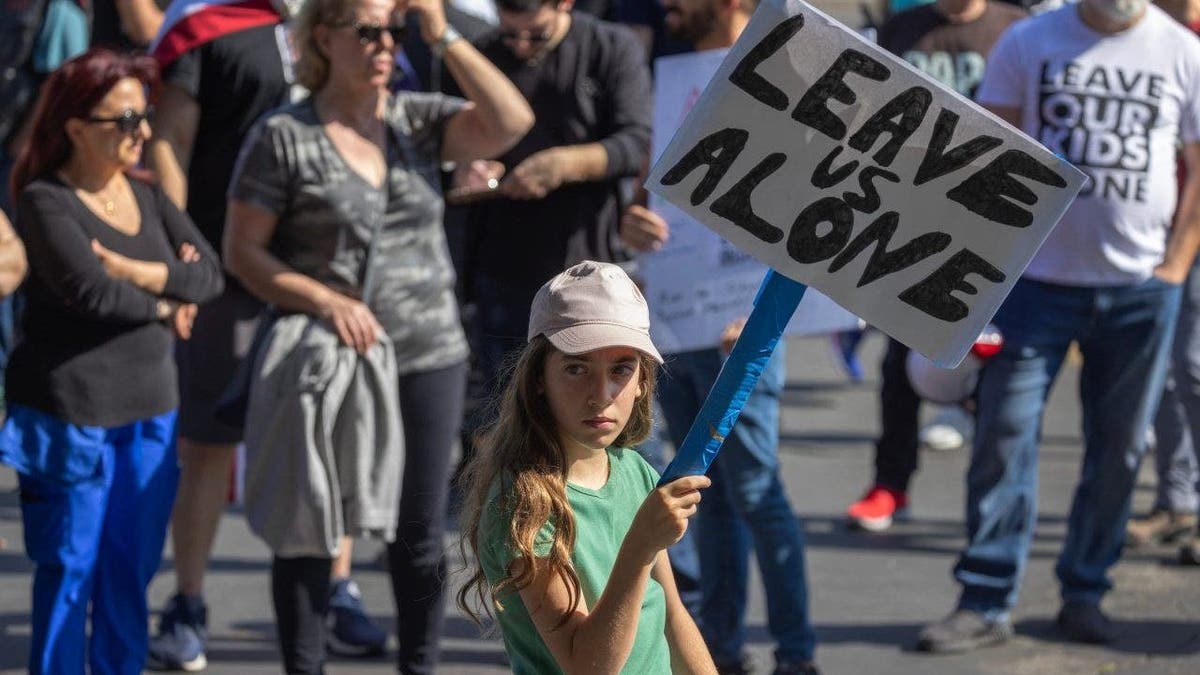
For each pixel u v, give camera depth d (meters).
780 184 3.63
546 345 3.86
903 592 8.49
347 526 6.27
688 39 7.18
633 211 7.15
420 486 6.54
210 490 7.42
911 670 7.39
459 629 7.86
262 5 7.52
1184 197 7.52
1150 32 7.40
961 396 8.94
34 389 6.15
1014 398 7.51
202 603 7.46
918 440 9.73
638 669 3.93
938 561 9.00
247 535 9.36
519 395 3.89
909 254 3.64
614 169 7.32
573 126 7.42
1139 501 9.91
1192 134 7.46
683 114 7.09
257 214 6.30
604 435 3.82
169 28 7.44
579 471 3.96
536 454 3.86
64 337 6.18
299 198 6.29
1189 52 7.38
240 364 7.45
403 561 6.58
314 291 6.26
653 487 4.09
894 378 9.44
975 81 9.62
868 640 7.78
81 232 6.07
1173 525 9.12
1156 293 7.45
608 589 3.67
